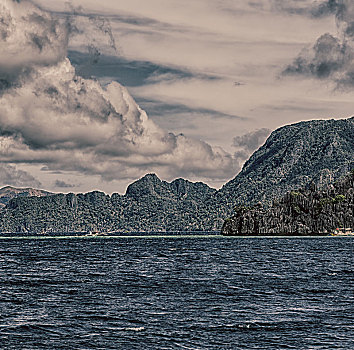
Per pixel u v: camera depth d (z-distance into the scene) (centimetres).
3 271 10644
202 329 4819
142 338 4506
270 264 12125
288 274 9644
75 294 7069
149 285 8025
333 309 5747
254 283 8212
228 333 4659
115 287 7800
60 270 10831
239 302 6291
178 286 7881
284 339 4438
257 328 4838
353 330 4725
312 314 5466
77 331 4775
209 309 5812
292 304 6106
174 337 4538
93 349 4181
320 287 7644
